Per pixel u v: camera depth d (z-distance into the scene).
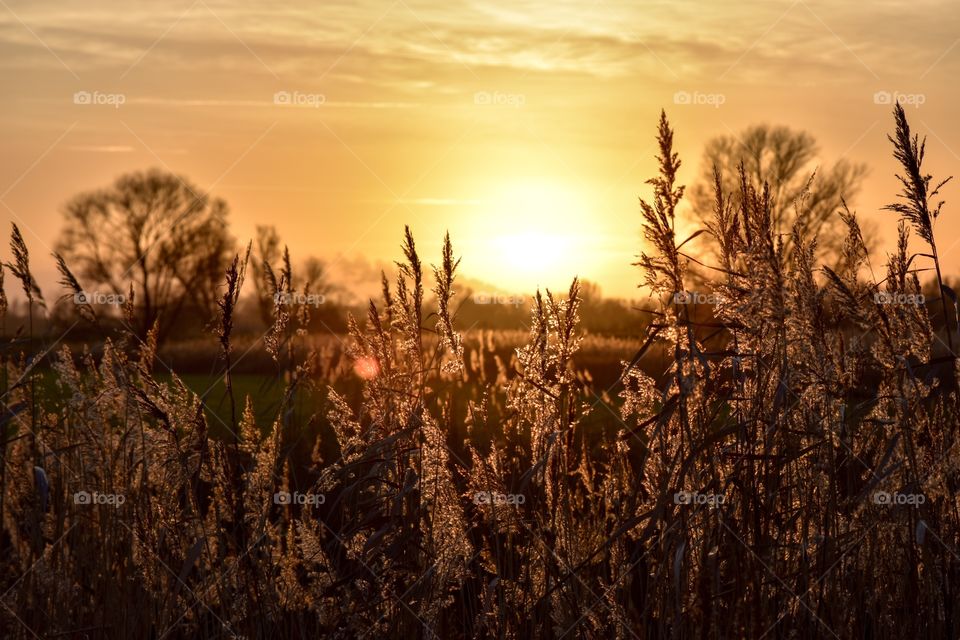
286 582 3.57
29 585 3.83
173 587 3.61
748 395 3.38
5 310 3.92
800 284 3.43
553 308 3.55
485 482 3.42
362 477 3.66
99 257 37.94
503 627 3.32
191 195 37.97
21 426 4.19
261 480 3.60
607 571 3.62
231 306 3.50
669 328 3.38
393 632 3.41
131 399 3.64
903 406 3.41
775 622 3.17
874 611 3.37
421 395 3.63
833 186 22.17
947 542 3.43
